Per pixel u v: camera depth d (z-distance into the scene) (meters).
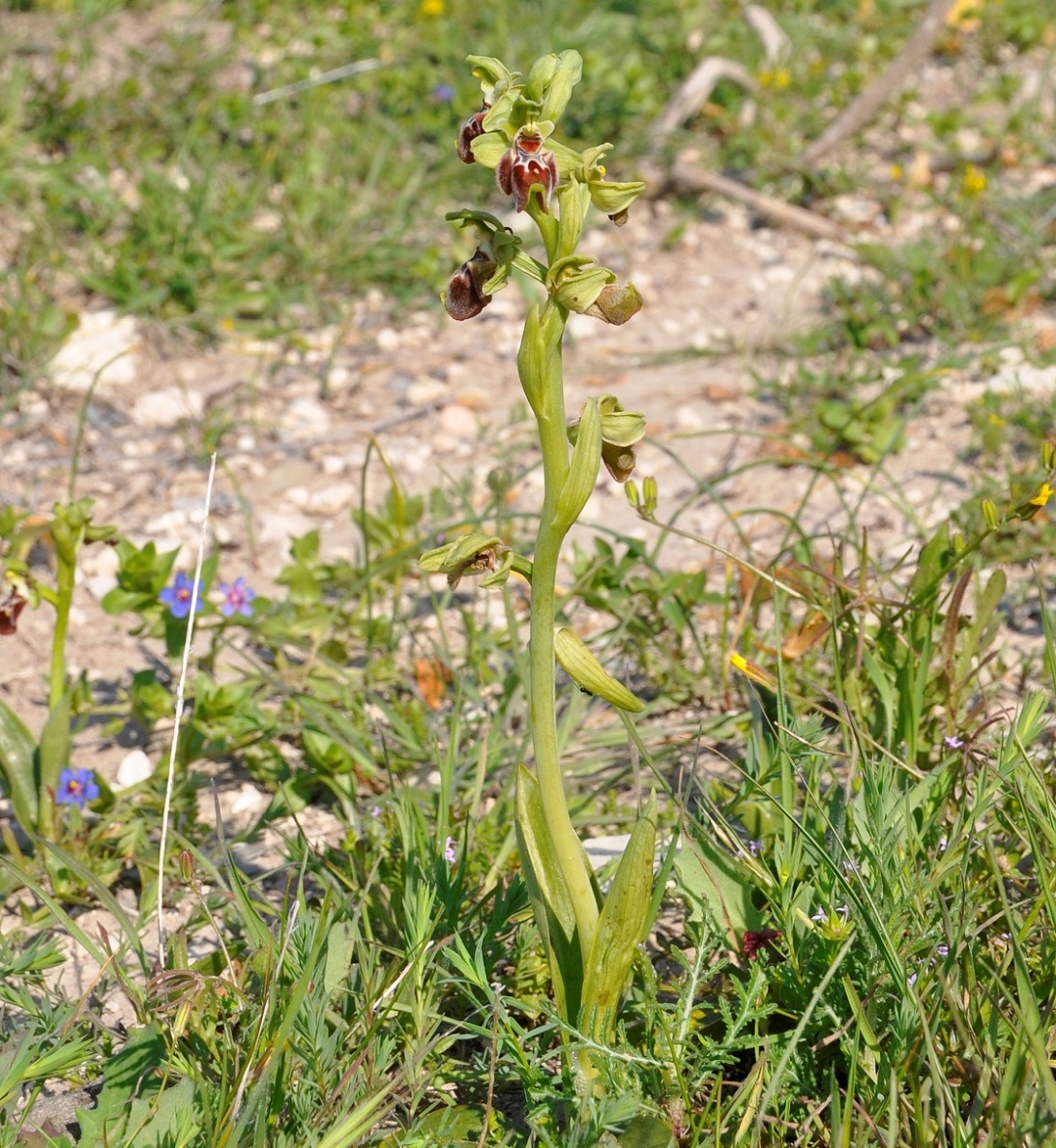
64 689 3.17
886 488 4.58
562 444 1.93
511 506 4.61
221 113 6.68
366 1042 2.16
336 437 5.07
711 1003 2.35
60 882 2.87
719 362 5.55
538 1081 2.12
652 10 8.30
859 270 6.14
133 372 5.29
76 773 2.94
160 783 3.16
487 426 5.09
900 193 6.77
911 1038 2.04
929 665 3.01
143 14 7.79
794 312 5.85
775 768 2.64
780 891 2.36
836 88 7.50
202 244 5.70
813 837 2.40
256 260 5.72
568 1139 2.02
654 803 2.05
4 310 5.21
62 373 5.18
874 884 2.32
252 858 3.03
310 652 3.66
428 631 3.94
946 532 3.04
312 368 5.49
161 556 3.51
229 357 5.50
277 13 7.86
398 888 2.61
